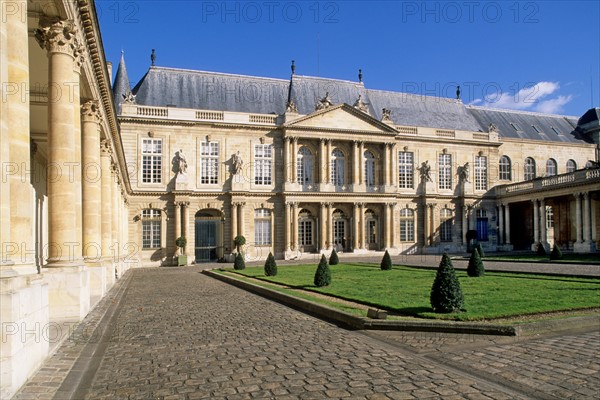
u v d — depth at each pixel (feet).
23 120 27.58
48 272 40.40
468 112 211.82
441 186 187.62
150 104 155.12
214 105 163.63
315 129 163.32
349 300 51.01
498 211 191.21
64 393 22.85
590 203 147.64
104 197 75.36
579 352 29.40
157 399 22.43
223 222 154.92
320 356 29.89
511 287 58.90
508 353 29.55
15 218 27.30
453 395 22.38
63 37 40.16
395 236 177.78
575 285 60.29
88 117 58.23
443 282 41.32
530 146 205.57
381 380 24.77
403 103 197.98
